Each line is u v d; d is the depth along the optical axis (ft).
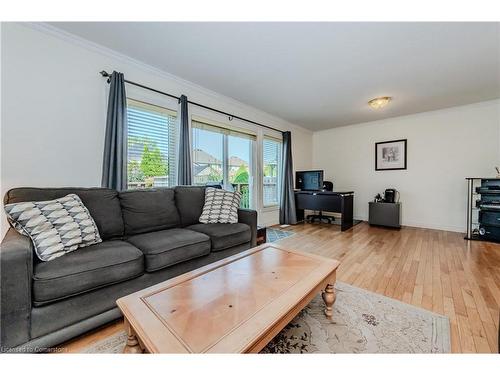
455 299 5.64
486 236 10.89
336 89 10.45
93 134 7.26
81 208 5.35
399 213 13.53
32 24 6.10
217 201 8.30
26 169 6.14
